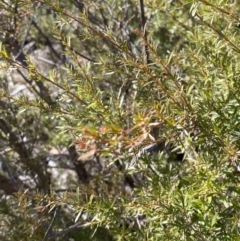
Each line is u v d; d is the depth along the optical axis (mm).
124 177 3127
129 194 2672
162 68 1929
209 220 1856
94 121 2061
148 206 1902
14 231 2773
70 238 3156
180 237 1896
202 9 1924
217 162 1898
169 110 1820
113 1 3357
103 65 2168
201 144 1985
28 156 3701
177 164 2500
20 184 3537
